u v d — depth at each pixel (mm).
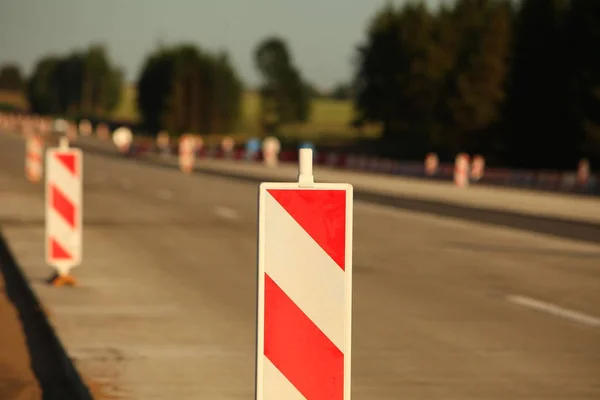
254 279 45906
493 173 169000
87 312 36625
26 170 145875
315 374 16203
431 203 104500
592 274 49469
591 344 32344
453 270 50406
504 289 44031
